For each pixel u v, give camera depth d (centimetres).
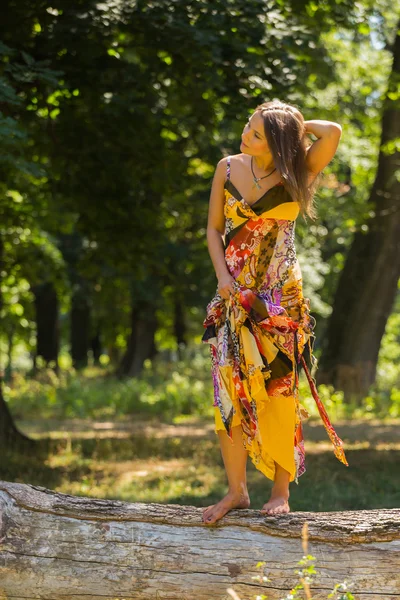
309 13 1269
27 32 1155
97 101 1211
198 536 468
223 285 465
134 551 468
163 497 917
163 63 1168
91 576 466
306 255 2755
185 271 2736
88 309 3559
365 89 2261
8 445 1262
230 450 471
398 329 4112
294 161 446
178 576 461
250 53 1111
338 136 453
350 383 2084
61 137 1323
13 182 1448
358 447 1314
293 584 450
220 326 475
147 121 1284
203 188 2055
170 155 1393
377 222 2061
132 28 1094
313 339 486
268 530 461
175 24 1049
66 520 478
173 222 2139
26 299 2861
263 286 467
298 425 477
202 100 1235
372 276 2092
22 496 483
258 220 461
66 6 1110
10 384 2634
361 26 1366
